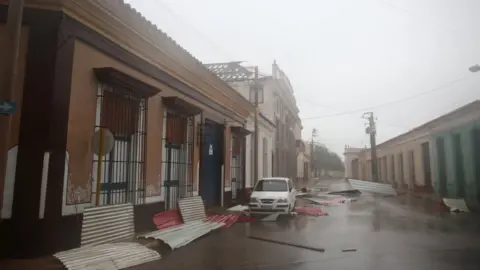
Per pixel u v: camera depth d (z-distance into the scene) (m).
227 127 18.47
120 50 9.45
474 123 20.22
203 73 14.78
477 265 7.39
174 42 11.89
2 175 6.46
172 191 12.64
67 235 7.51
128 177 10.02
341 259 7.96
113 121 9.22
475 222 14.18
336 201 24.45
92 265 6.71
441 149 26.23
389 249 9.04
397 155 38.84
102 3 8.51
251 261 7.78
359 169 72.88
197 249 9.05
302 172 59.16
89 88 8.33
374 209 19.62
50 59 7.34
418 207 20.66
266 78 31.14
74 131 7.82
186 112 13.04
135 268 7.17
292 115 44.03
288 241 10.13
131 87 9.46
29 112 7.21
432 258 8.03
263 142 26.72
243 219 14.72
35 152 7.14
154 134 11.16
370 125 40.88
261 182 17.16
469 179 20.94
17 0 6.28
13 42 6.21
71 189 7.70
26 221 6.96
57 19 7.45
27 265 6.53
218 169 17.56
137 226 10.02
